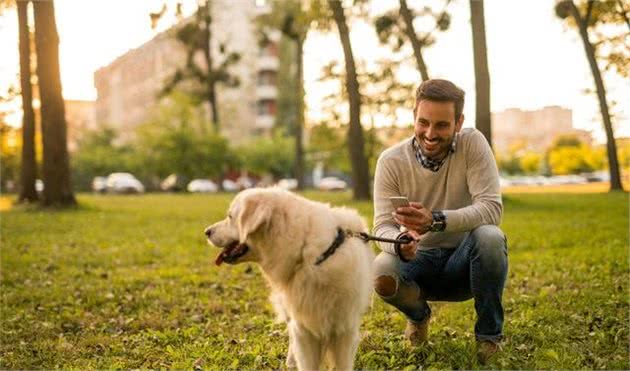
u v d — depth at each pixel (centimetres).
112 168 5372
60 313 574
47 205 1770
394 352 416
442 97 361
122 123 7612
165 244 1020
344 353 343
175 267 801
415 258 409
